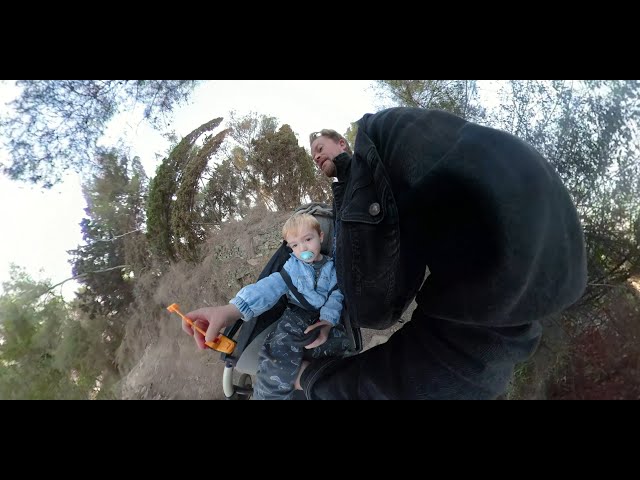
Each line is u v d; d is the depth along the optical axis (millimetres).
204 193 7094
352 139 5164
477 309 1160
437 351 1339
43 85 4574
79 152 5262
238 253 6441
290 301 1877
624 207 1729
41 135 4891
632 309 1572
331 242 2027
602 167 1795
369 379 1470
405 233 1218
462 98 2635
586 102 1821
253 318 1814
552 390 1477
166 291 5953
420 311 1487
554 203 1051
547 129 2020
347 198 1326
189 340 4734
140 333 5418
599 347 1543
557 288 1080
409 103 3260
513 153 1047
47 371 4738
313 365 1762
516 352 1296
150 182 6352
